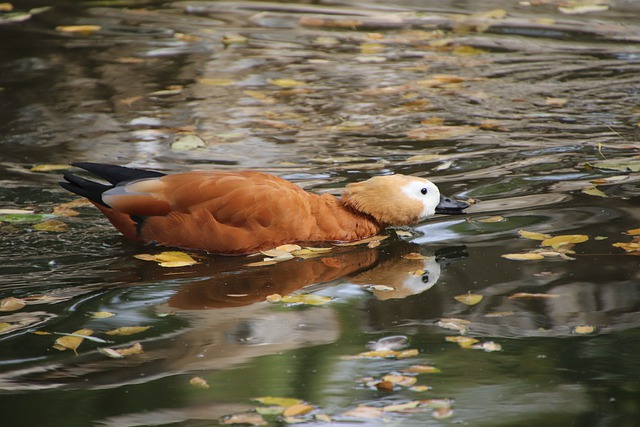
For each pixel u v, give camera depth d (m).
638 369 7.47
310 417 6.87
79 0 23.81
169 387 7.33
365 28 21.33
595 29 20.80
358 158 13.46
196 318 8.65
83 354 7.93
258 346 8.02
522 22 21.55
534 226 10.73
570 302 8.72
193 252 10.48
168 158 13.51
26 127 14.80
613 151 13.46
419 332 8.23
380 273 9.70
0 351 8.00
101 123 15.05
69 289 9.38
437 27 21.30
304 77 17.69
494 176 12.59
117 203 10.39
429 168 12.98
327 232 10.66
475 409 6.96
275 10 23.02
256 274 9.77
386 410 6.96
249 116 15.46
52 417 6.89
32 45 19.50
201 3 23.67
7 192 12.16
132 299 9.12
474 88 16.91
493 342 8.00
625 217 10.83
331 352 7.88
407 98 16.36
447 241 10.55
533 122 14.98
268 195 10.44
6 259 10.15
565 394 7.14
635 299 8.71
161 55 19.00
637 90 16.58
